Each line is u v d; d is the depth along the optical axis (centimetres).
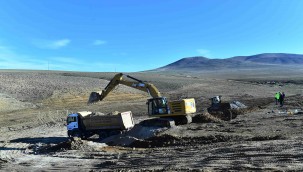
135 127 2428
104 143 2212
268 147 1380
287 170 1008
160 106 2523
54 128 3347
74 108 4700
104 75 10138
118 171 1237
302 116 2639
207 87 7162
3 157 1889
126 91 6097
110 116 2467
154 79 9325
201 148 1609
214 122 2720
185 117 2564
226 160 1230
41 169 1471
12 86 6006
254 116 2972
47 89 6000
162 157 1459
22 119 3953
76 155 1753
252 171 1036
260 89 6844
